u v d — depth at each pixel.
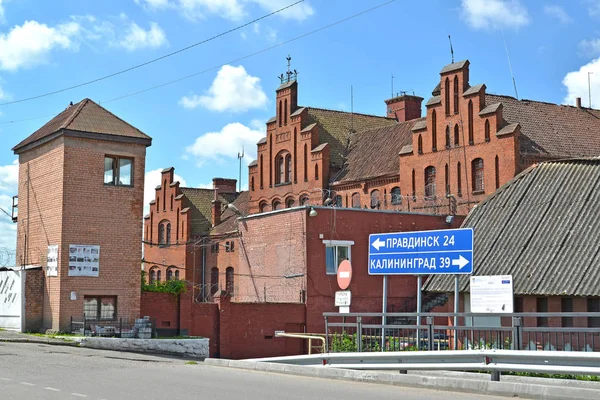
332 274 36.41
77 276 30.98
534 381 15.68
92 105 33.25
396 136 51.56
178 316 33.84
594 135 46.28
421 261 20.27
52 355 21.16
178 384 14.27
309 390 13.49
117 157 32.41
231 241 57.81
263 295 38.75
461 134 43.09
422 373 18.38
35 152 33.69
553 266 25.33
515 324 15.57
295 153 55.16
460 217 40.00
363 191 49.66
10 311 32.38
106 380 14.92
